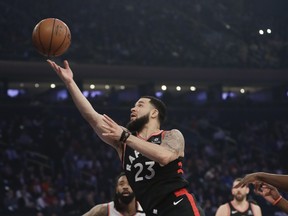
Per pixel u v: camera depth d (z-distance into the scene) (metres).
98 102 35.22
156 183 5.18
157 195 5.17
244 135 34.72
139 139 4.98
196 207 5.18
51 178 26.42
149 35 39.06
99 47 36.88
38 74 34.28
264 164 30.78
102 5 39.69
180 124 34.53
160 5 42.00
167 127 33.53
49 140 28.94
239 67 38.22
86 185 25.05
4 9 35.91
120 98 40.62
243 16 42.62
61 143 28.98
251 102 38.19
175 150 5.13
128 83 38.22
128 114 35.44
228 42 40.84
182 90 42.06
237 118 37.75
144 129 5.46
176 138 5.21
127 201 7.65
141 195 5.24
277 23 40.66
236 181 10.81
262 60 39.34
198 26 41.47
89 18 38.47
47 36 5.48
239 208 10.81
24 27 35.59
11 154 26.89
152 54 37.44
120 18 39.41
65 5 38.44
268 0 40.72
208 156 30.88
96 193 24.58
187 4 42.91
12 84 38.75
